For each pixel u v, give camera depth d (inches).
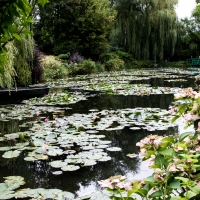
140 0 837.2
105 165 98.3
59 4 745.0
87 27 766.5
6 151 114.6
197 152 48.2
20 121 170.2
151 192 45.2
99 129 144.6
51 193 74.9
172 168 41.0
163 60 914.1
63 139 126.4
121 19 875.4
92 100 256.7
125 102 239.3
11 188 79.0
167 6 869.8
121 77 511.8
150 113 181.5
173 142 48.6
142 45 874.8
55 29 786.2
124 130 144.7
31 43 299.6
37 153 108.8
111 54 844.0
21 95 265.3
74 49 761.6
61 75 587.8
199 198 41.4
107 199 70.4
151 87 336.2
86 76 572.4
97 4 787.4
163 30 840.3
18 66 291.0
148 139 48.6
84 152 109.1
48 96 274.4
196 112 52.8
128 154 108.5
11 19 42.4
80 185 82.7
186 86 343.9
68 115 184.1
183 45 1025.5
